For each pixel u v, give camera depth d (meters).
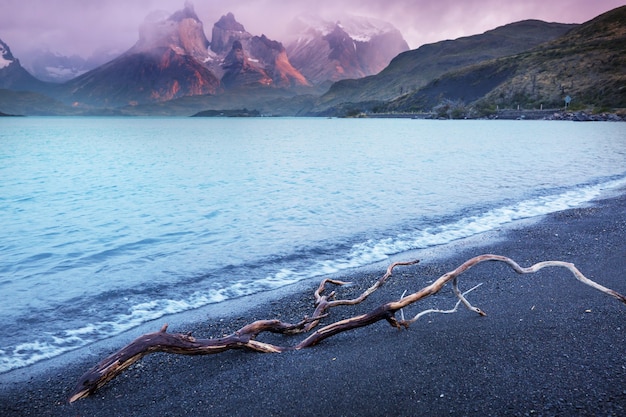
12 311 8.98
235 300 9.50
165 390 5.82
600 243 12.75
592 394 5.14
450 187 24.58
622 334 6.68
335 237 14.65
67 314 8.85
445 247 13.20
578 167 32.91
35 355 7.20
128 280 10.91
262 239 14.60
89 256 13.05
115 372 5.83
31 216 19.00
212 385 5.85
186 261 12.41
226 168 37.38
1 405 5.74
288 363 6.32
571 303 8.12
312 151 55.19
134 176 32.81
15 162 44.41
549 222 15.92
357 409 5.14
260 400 5.43
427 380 5.68
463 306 8.33
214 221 17.42
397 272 11.02
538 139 67.62
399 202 20.48
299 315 8.59
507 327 7.19
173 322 8.40
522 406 5.00
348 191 23.94
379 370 5.98
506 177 28.17
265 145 69.81
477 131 102.69
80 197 23.86
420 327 7.42
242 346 6.62
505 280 9.85
